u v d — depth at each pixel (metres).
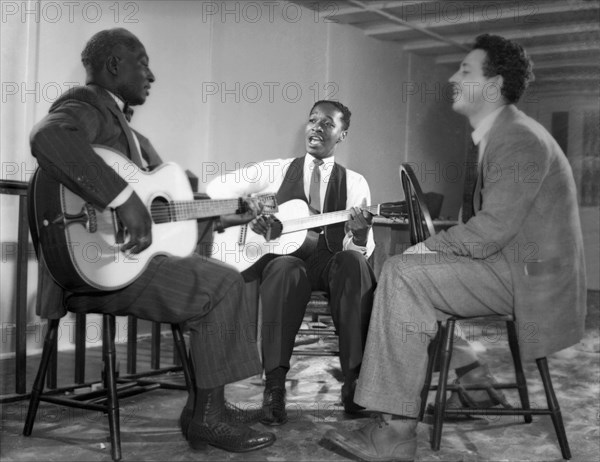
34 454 1.83
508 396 2.66
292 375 2.85
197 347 1.87
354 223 2.57
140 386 2.49
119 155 1.90
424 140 4.94
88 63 2.07
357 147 4.49
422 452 1.92
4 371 2.91
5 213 3.35
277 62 4.37
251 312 2.69
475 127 2.20
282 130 4.34
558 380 2.91
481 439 2.06
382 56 4.74
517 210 1.88
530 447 1.99
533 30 4.47
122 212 1.75
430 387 2.10
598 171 4.50
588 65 4.39
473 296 1.88
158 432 2.06
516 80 2.15
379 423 1.87
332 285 2.30
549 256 1.94
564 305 1.93
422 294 1.84
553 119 4.50
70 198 1.75
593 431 2.17
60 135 1.70
